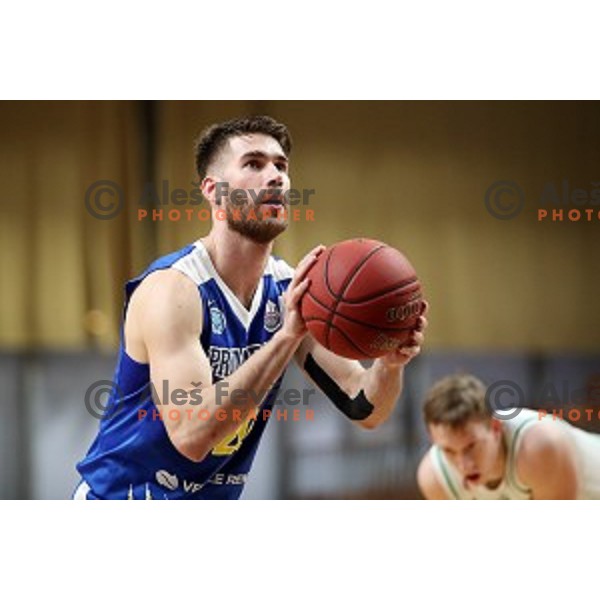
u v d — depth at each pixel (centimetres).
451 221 1006
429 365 1010
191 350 562
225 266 602
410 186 1000
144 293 581
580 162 1014
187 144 974
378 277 523
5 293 980
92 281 977
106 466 619
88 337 977
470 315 1012
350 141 994
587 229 1018
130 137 977
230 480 640
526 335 1016
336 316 522
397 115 1000
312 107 988
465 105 1006
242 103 977
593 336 1018
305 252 980
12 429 987
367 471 978
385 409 606
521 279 1013
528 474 810
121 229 976
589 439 829
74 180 980
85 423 990
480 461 815
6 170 984
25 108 983
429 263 1004
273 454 972
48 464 988
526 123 1012
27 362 990
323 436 976
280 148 605
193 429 532
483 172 1009
